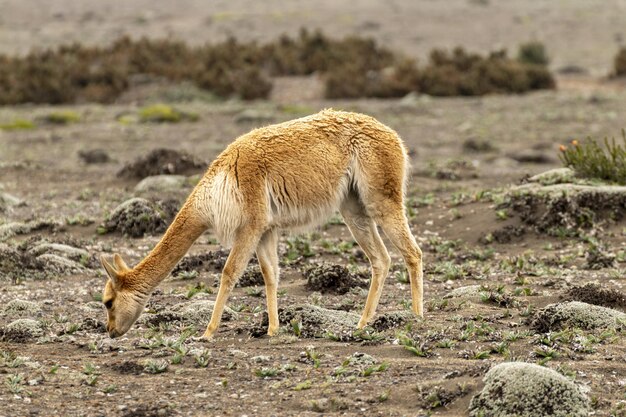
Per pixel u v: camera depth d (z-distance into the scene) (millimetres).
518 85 128250
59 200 59219
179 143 87562
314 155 30484
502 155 78875
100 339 30984
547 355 26875
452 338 29047
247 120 100812
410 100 115875
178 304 35125
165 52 144750
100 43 194875
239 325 32250
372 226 32281
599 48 187750
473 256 42719
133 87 129125
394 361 27016
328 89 124875
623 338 28625
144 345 29469
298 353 28344
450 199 52750
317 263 42375
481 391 23250
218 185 29656
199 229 30281
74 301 37000
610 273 38562
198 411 23797
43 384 25781
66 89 125000
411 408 23531
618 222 44938
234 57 141625
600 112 103000
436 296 36094
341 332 29969
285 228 30844
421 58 171125
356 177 31203
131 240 47500
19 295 37688
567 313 30031
